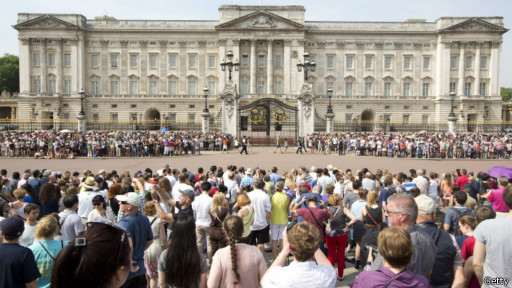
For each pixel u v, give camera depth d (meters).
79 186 14.72
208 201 11.00
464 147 39.97
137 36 85.31
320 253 5.74
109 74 85.25
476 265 5.94
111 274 3.59
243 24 82.50
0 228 6.01
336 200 10.91
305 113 46.91
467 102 83.88
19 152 39.69
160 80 85.81
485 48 84.19
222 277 6.32
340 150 42.41
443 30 83.06
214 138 45.16
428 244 5.71
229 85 46.81
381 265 5.69
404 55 86.00
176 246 6.25
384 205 10.46
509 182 13.91
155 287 9.09
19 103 82.38
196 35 85.25
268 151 44.41
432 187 16.31
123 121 80.69
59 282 3.54
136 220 7.91
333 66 86.06
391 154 40.31
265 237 11.51
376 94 86.31
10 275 5.75
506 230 5.67
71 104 83.44
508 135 48.31
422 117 86.44
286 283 5.06
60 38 81.94
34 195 13.03
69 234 9.09
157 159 36.34
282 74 84.62
